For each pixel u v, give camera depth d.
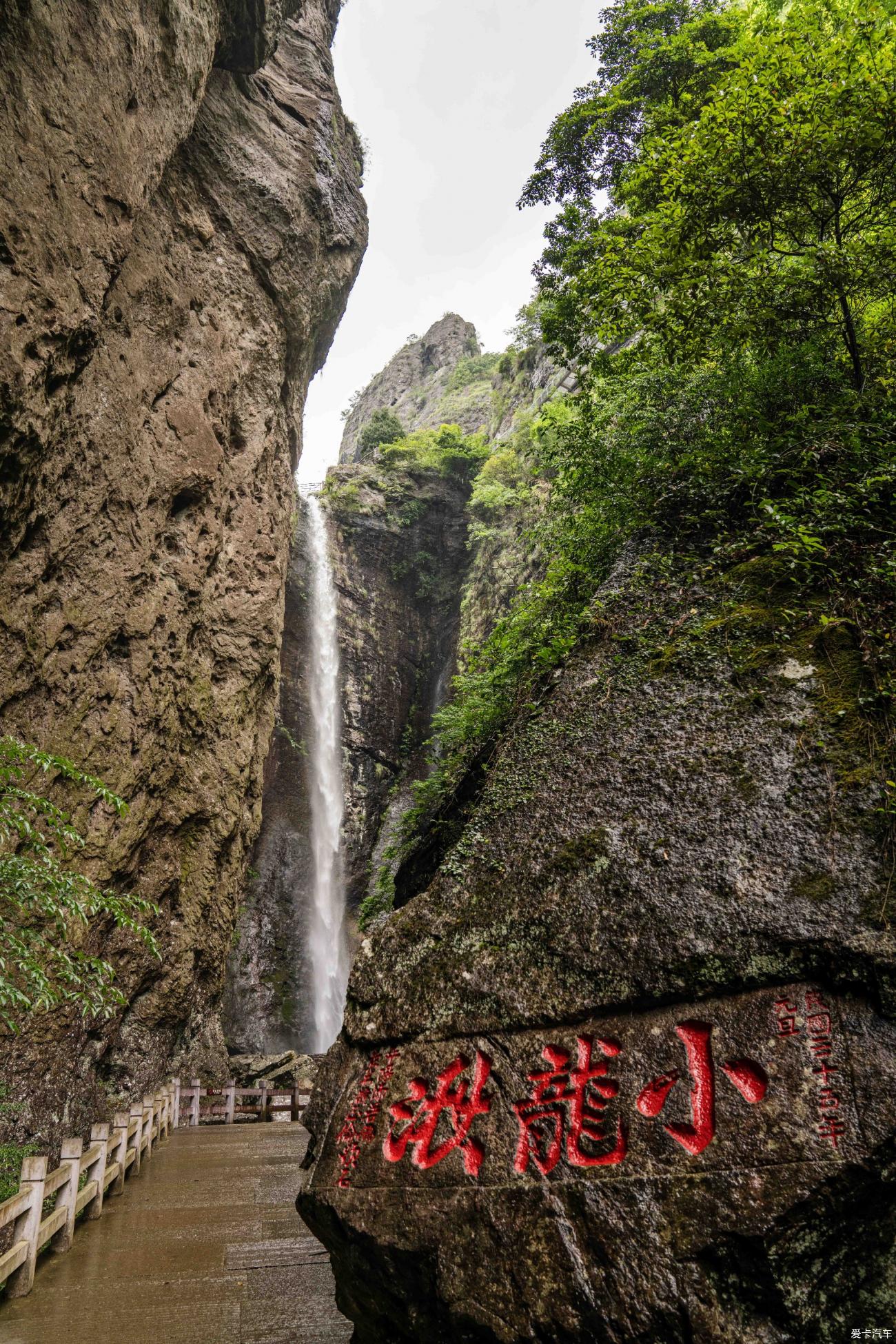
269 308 15.00
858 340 5.70
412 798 25.69
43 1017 7.72
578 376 7.92
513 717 6.98
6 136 7.00
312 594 26.58
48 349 7.43
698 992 2.57
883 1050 2.22
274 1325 3.61
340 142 18.41
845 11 5.12
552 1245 2.29
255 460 14.12
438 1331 2.44
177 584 11.20
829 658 3.36
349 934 23.28
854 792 2.80
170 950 10.91
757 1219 2.10
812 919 2.52
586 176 12.26
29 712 7.96
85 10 8.07
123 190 8.76
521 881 3.22
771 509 4.03
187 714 11.59
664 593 4.18
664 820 3.07
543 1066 2.68
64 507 8.47
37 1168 4.24
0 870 3.88
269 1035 19.92
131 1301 3.92
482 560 26.47
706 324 5.69
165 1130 9.36
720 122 4.86
